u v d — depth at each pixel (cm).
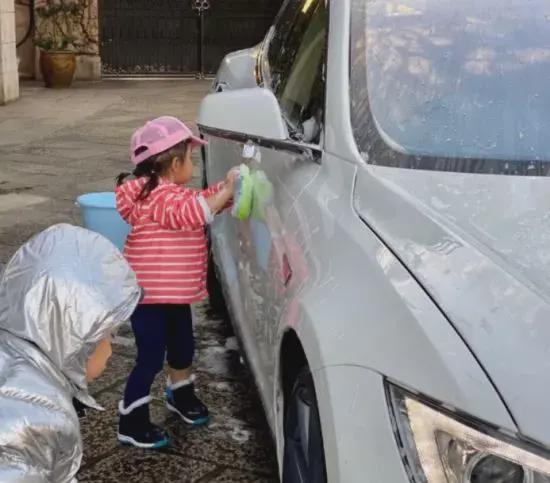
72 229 229
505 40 327
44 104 1393
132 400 373
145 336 368
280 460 300
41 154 998
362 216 268
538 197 271
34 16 1650
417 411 210
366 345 230
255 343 352
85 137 1115
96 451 376
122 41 1733
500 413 200
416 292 230
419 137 297
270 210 333
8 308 211
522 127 301
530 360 208
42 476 201
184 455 374
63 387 212
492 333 215
